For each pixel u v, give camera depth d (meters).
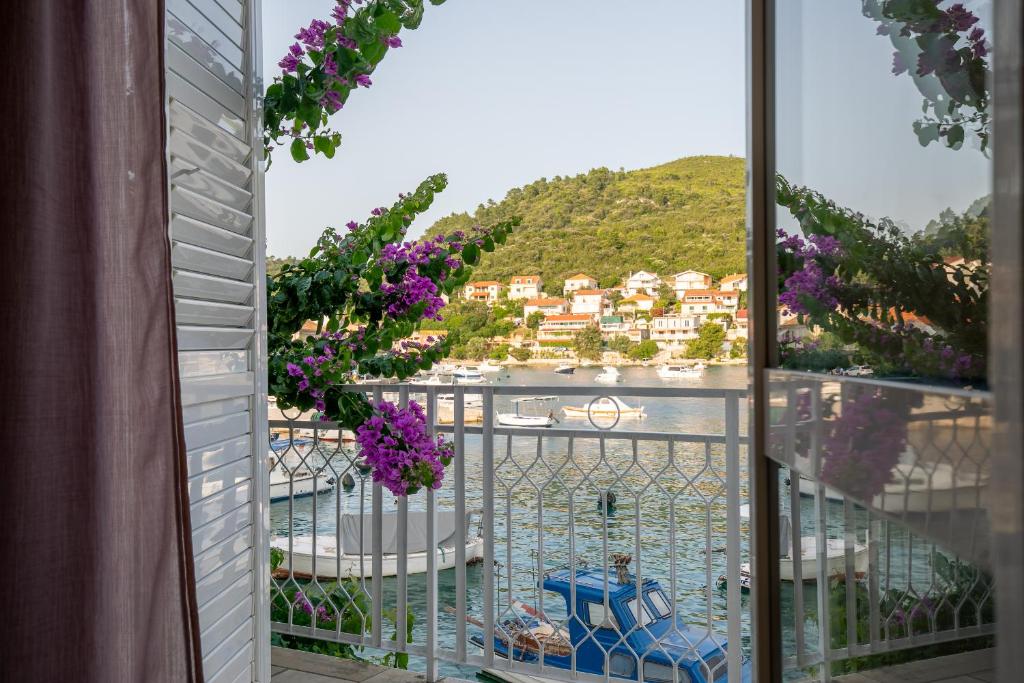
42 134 0.95
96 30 1.05
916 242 0.55
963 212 0.50
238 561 1.63
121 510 1.06
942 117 0.53
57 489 0.97
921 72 0.56
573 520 2.36
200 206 1.46
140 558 1.09
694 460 2.22
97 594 1.01
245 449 1.67
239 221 1.65
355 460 2.60
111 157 1.07
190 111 1.41
